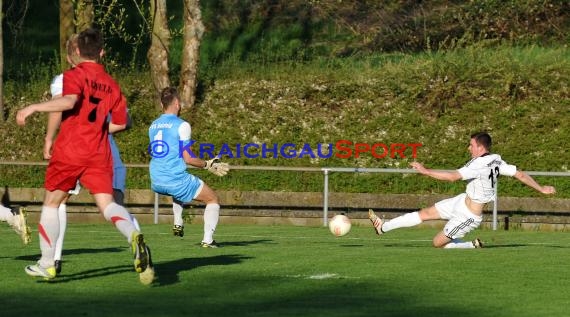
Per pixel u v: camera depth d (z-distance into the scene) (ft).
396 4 177.68
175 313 39.55
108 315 38.81
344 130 134.21
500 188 122.62
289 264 58.54
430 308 41.83
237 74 148.77
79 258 61.26
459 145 130.21
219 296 44.60
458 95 136.87
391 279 51.62
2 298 43.37
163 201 119.96
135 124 136.26
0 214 48.37
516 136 130.72
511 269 57.47
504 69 140.15
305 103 139.64
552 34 161.79
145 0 174.91
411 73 142.51
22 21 156.87
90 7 139.44
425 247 75.82
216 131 134.62
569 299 45.42
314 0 176.24
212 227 72.33
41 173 130.11
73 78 43.80
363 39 169.48
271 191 123.34
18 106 144.25
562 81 139.44
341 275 53.21
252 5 179.32
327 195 111.55
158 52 137.80
